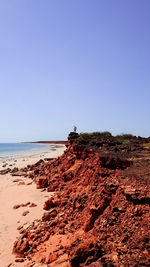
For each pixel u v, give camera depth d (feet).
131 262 13.56
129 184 22.99
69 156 62.85
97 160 37.78
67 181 50.31
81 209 28.22
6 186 65.46
